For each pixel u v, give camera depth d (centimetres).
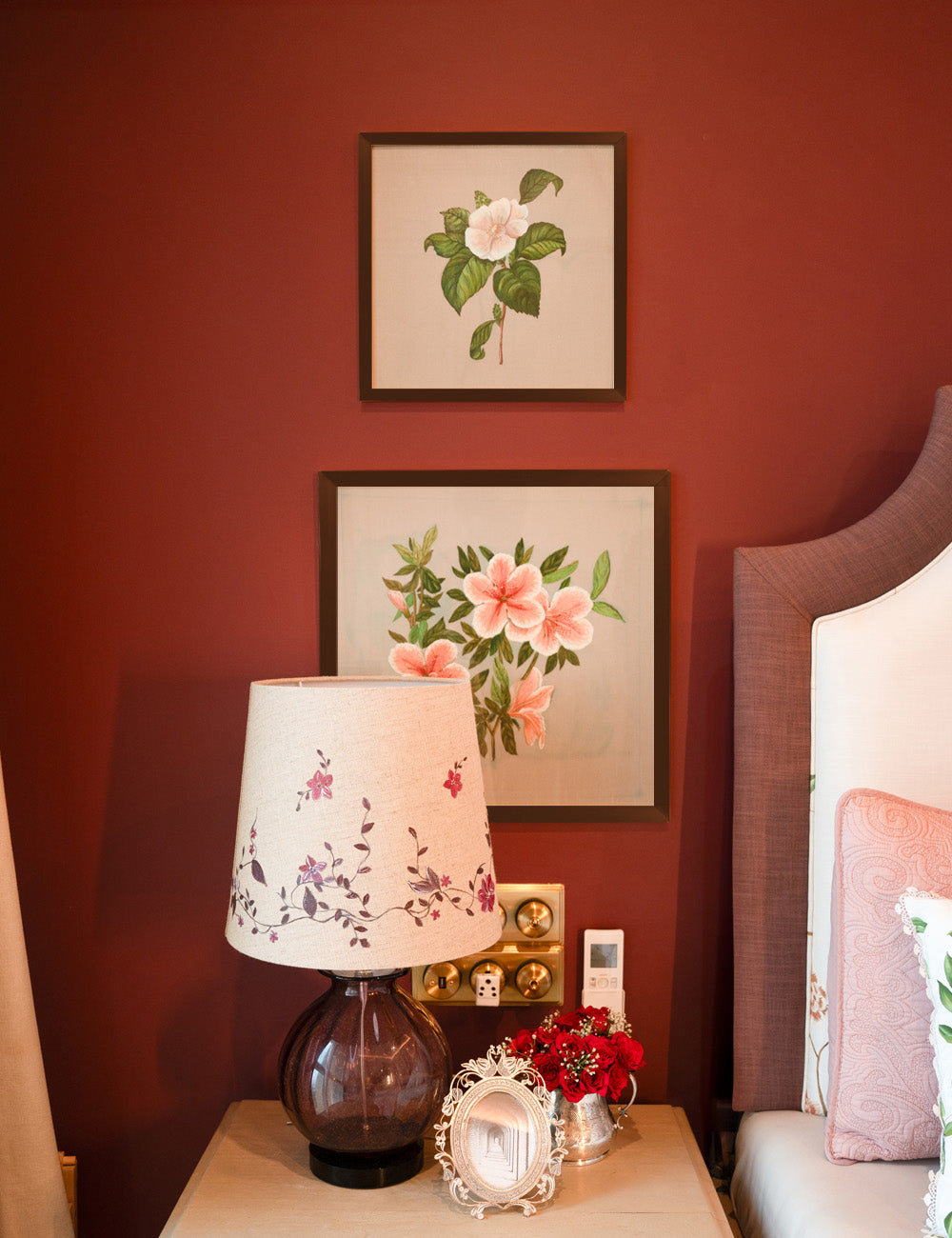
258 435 147
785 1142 126
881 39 144
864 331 146
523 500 146
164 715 147
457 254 145
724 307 146
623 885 148
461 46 145
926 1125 116
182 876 148
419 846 110
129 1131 148
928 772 131
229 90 145
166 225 146
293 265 146
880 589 137
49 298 146
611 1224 111
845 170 145
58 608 147
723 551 147
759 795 137
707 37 145
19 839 147
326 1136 118
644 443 146
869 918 120
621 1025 132
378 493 146
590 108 145
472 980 143
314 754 110
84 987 148
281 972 148
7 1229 130
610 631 146
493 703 147
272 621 147
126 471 147
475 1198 116
